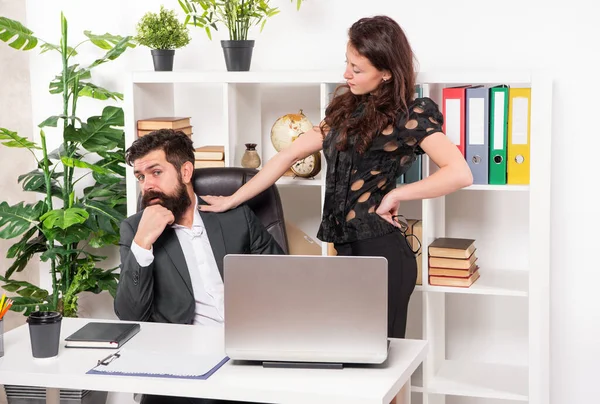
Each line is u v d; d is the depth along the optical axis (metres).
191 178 2.88
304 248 3.41
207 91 3.81
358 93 2.76
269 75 3.26
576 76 3.41
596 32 3.37
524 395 3.19
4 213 3.65
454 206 3.63
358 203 2.75
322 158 3.32
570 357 3.56
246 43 3.33
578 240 3.49
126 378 1.99
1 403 3.46
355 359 2.04
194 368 2.04
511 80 3.04
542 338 3.12
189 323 2.71
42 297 3.81
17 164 4.04
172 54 3.47
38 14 3.94
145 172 2.69
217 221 2.83
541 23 3.42
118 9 3.86
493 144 3.12
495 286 3.24
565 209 3.49
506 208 3.57
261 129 3.78
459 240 3.33
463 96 3.12
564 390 3.59
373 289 2.02
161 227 2.59
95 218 3.70
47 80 4.00
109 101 3.96
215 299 2.77
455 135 3.15
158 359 2.11
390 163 2.73
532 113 3.02
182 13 3.79
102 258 3.83
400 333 2.84
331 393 1.88
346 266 2.02
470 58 3.50
